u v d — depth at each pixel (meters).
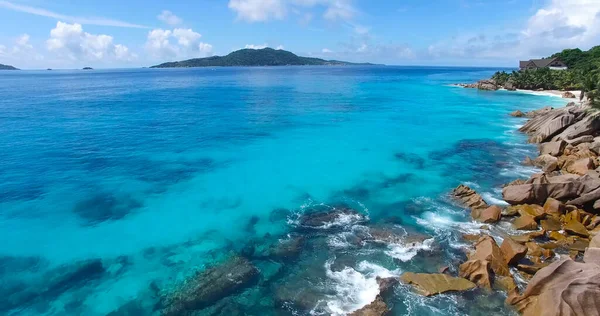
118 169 37.06
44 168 36.84
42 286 19.62
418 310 16.89
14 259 22.00
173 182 33.97
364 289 18.52
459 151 42.81
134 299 18.59
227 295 18.52
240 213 27.92
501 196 29.00
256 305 17.72
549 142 40.78
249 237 24.34
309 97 97.00
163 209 28.59
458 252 21.53
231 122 61.12
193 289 19.11
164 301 18.34
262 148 45.12
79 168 37.09
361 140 48.91
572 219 23.66
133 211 28.20
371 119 63.91
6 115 65.12
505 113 68.50
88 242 23.95
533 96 93.38
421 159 40.19
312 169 37.44
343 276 19.61
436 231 23.98
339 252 21.94
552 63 140.50
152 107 77.75
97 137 49.56
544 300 15.09
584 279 14.89
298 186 33.00
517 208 25.50
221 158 41.03
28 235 24.64
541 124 49.12
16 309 17.92
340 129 55.84
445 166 37.53
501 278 18.42
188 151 43.56
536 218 24.17
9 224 25.95
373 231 24.23
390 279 18.97
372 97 96.88
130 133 52.34
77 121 60.53
